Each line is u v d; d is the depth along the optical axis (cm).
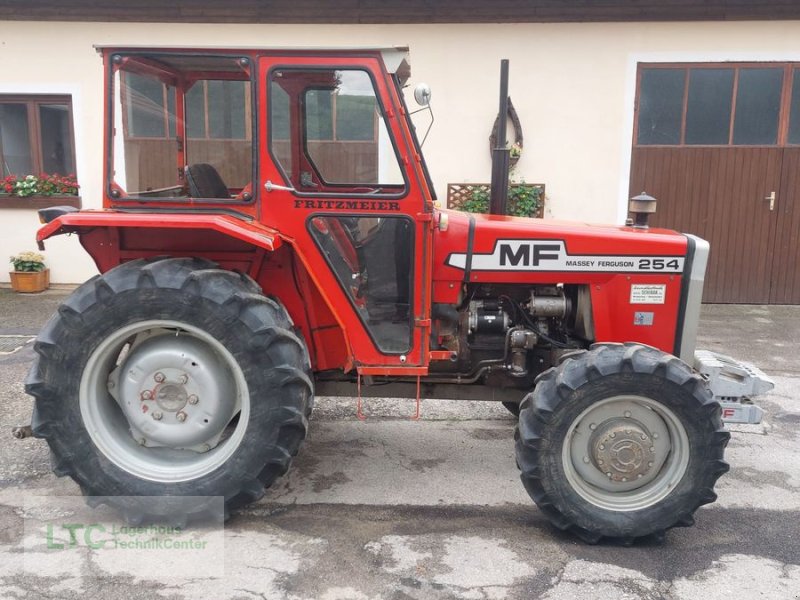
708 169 715
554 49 701
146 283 259
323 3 695
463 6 693
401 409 428
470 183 729
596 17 688
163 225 261
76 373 264
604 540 272
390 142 281
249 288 272
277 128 278
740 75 696
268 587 239
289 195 279
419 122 720
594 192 727
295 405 269
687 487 266
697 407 261
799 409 436
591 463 273
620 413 271
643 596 238
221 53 271
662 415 268
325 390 322
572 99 710
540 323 328
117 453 275
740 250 726
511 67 707
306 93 282
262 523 285
